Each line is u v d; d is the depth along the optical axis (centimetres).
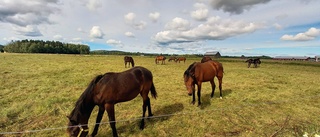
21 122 527
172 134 478
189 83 621
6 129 483
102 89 416
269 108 670
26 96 745
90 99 408
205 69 695
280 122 551
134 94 480
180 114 602
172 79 1261
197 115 597
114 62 2745
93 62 2519
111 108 433
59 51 8894
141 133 479
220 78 790
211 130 502
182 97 796
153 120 554
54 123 524
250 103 725
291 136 463
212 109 649
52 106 641
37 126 505
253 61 2816
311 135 471
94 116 575
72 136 379
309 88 1023
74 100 712
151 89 564
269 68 2691
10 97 727
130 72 486
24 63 1967
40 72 1352
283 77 1465
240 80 1277
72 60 2719
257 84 1126
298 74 1794
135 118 552
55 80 1069
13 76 1153
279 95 856
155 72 1645
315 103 740
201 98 786
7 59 2359
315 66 3534
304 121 558
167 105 691
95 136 462
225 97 804
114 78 439
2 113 567
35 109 610
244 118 578
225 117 585
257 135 473
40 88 867
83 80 1103
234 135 477
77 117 387
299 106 695
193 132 489
